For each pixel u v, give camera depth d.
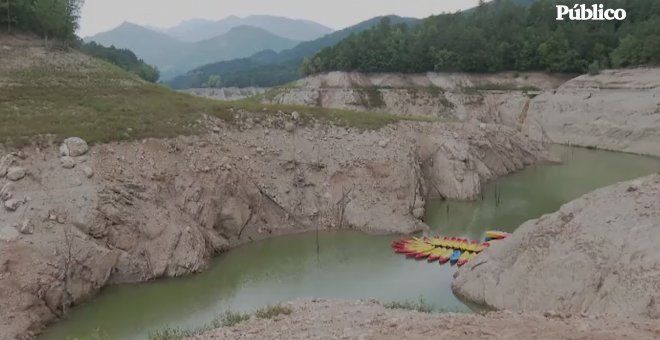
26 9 50.97
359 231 38.72
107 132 35.12
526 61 100.75
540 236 24.22
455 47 103.94
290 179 40.66
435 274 30.36
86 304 26.45
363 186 41.34
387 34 114.50
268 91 106.12
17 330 22.44
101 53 95.81
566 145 80.19
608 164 63.75
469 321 14.92
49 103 38.31
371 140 45.41
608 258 20.92
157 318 24.84
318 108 49.09
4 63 43.81
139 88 46.28
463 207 44.94
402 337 13.98
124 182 32.12
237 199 36.62
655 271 18.88
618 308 18.81
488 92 96.62
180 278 29.89
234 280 29.91
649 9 107.12
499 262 25.48
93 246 27.72
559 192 49.31
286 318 18.09
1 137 31.30
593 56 96.62
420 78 103.12
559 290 21.53
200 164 36.44
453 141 50.34
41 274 24.83
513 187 51.56
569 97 86.50
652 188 22.91
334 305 20.28
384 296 26.80
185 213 33.44
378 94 97.88
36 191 28.83
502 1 133.88
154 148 35.69
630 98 79.19
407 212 40.28
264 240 36.88
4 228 26.05
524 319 14.84
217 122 41.94
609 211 22.81
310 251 34.84
